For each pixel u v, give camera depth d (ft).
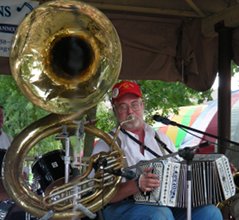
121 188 11.14
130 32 20.16
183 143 34.99
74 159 10.36
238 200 13.91
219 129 19.25
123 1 18.92
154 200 11.14
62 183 10.69
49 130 10.18
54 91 10.04
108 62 10.43
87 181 10.37
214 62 20.43
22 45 10.00
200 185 11.51
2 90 31.04
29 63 9.98
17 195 10.11
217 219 11.83
